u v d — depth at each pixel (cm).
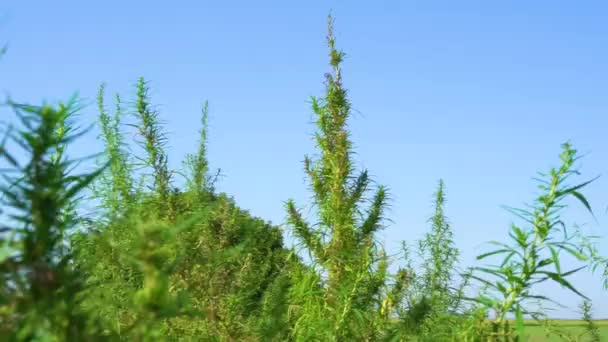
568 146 322
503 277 325
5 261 179
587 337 496
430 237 689
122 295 371
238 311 635
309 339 507
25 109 190
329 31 618
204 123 754
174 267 196
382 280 524
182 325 581
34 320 177
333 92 607
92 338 184
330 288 538
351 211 577
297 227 575
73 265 195
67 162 192
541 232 321
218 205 684
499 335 332
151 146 663
